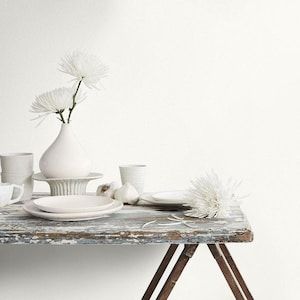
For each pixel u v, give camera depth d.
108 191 2.04
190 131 2.55
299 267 2.54
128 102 2.56
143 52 2.55
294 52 2.53
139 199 2.02
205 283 2.55
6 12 2.57
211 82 2.54
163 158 2.56
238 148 2.54
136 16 2.55
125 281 2.55
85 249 2.55
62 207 1.82
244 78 2.54
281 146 2.53
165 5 2.54
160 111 2.55
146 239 1.60
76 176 2.01
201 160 2.55
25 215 1.84
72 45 2.57
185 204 1.88
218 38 2.54
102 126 2.57
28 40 2.57
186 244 1.71
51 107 2.00
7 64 2.57
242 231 1.58
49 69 2.57
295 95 2.53
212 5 2.54
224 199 1.74
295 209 2.53
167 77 2.55
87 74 1.99
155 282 2.17
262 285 2.55
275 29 2.53
